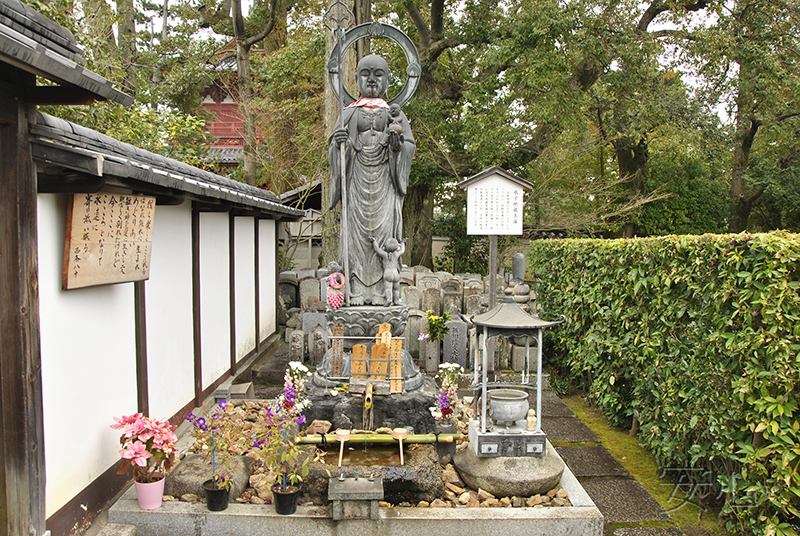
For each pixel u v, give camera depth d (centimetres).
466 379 805
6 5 285
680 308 542
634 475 577
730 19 1767
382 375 575
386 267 654
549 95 1584
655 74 1719
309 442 491
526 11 1598
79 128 403
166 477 461
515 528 432
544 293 1041
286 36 2294
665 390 566
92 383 425
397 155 643
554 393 857
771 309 402
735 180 2172
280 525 428
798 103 1889
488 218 723
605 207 1881
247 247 920
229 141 2352
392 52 1959
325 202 1557
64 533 381
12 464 332
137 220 459
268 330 1080
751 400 421
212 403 703
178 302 615
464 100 1847
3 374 330
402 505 455
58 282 380
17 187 328
